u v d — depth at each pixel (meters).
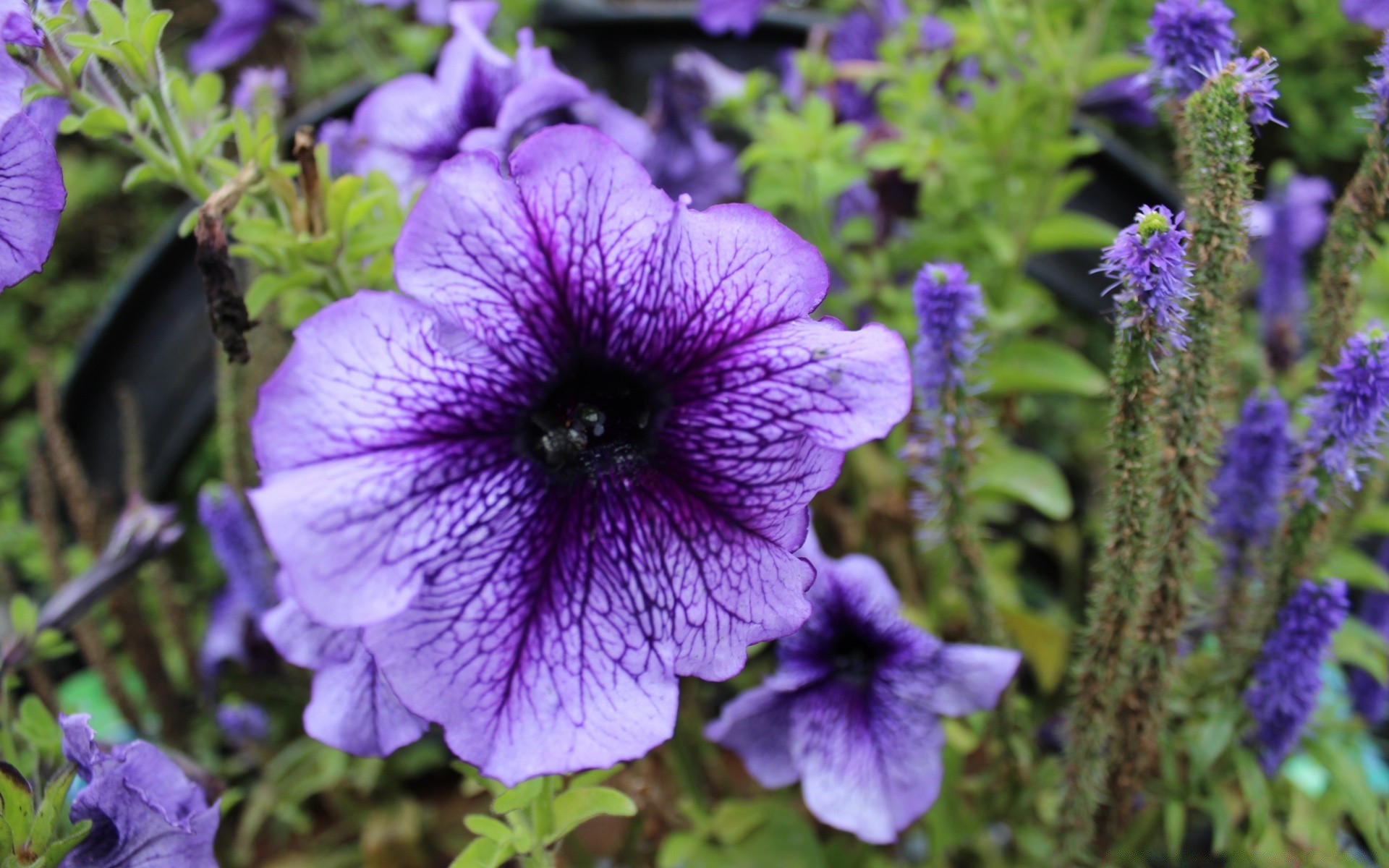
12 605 0.27
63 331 0.65
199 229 0.22
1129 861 0.27
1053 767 0.29
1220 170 0.22
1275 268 0.32
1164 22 0.25
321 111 0.39
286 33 0.63
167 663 0.40
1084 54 0.32
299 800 0.35
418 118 0.28
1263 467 0.26
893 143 0.34
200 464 0.48
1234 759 0.26
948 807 0.30
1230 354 0.28
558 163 0.20
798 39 0.44
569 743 0.20
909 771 0.26
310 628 0.24
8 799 0.22
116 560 0.28
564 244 0.20
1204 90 0.22
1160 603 0.24
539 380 0.21
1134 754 0.26
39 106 0.24
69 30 0.23
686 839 0.29
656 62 0.44
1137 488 0.23
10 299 0.67
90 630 0.34
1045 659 0.34
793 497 0.21
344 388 0.19
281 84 0.32
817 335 0.20
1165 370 0.23
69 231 0.69
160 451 0.41
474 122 0.28
